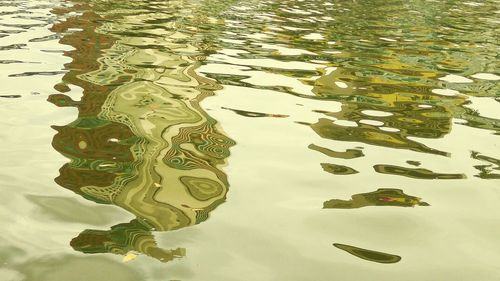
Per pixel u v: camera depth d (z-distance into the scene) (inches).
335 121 145.5
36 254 74.4
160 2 438.3
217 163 111.2
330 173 110.6
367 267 76.8
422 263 78.9
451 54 267.3
